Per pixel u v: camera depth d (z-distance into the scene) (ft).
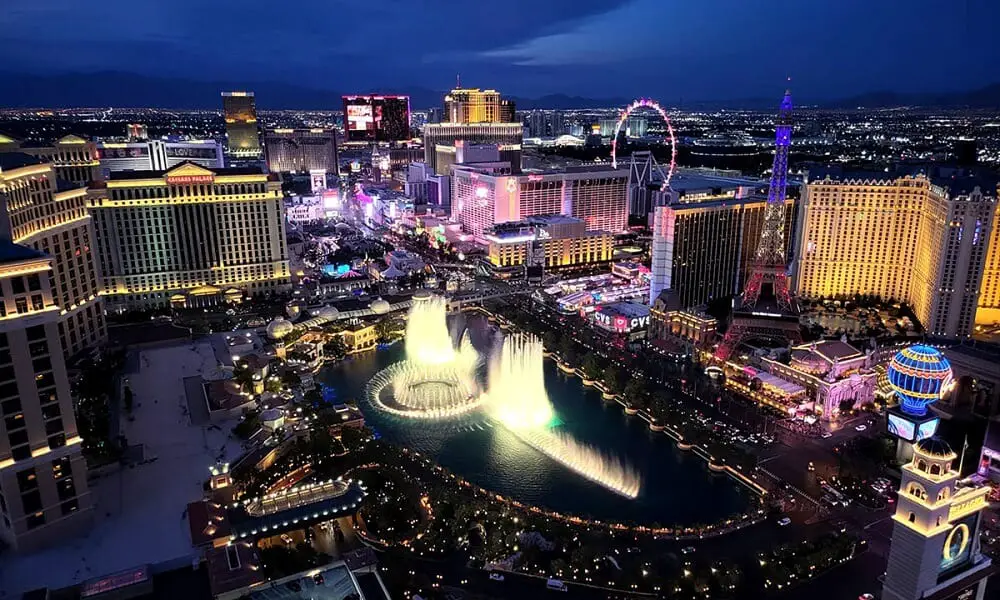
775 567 474.90
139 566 455.22
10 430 465.06
